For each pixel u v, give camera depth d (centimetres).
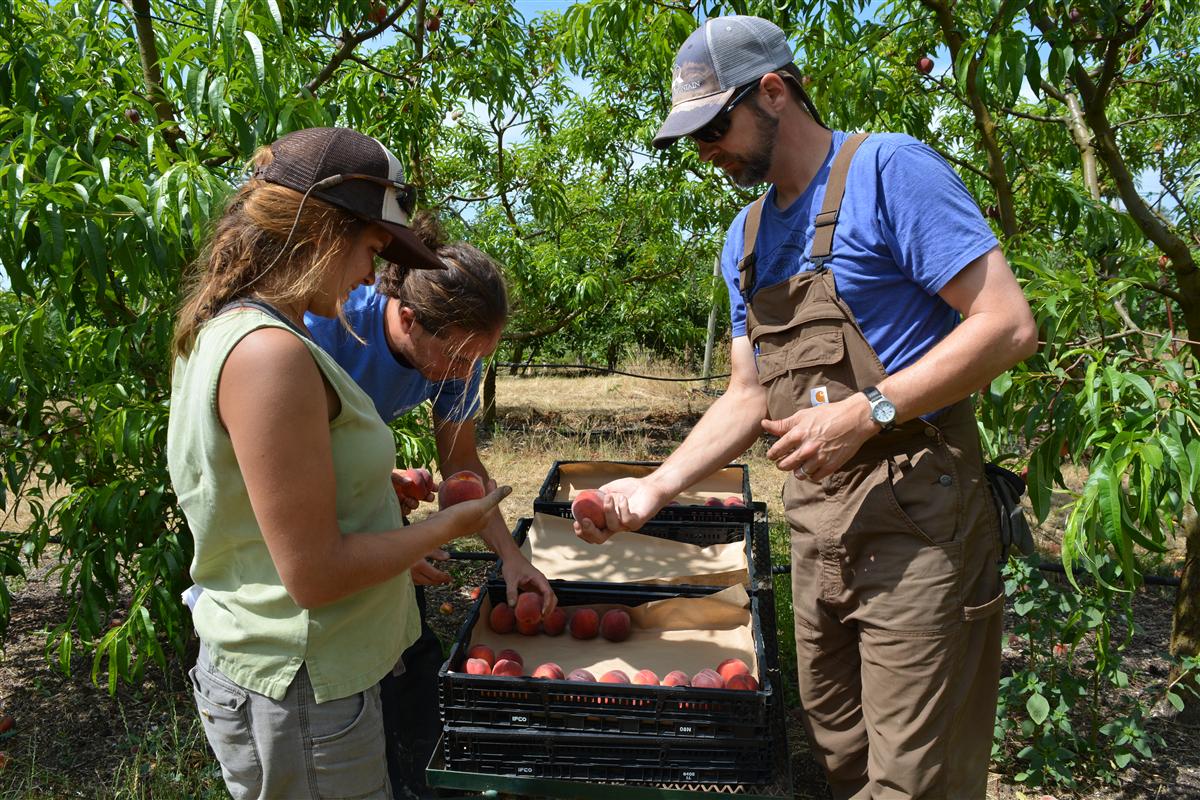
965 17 376
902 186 176
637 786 183
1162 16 313
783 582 432
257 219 133
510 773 188
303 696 141
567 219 855
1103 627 279
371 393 214
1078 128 362
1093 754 297
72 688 359
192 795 282
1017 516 201
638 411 1049
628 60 647
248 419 123
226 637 142
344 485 139
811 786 293
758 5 383
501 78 523
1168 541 505
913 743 190
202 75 244
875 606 192
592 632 228
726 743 181
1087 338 295
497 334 202
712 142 191
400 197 144
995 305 170
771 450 181
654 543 279
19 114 253
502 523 239
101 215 230
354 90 428
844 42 381
